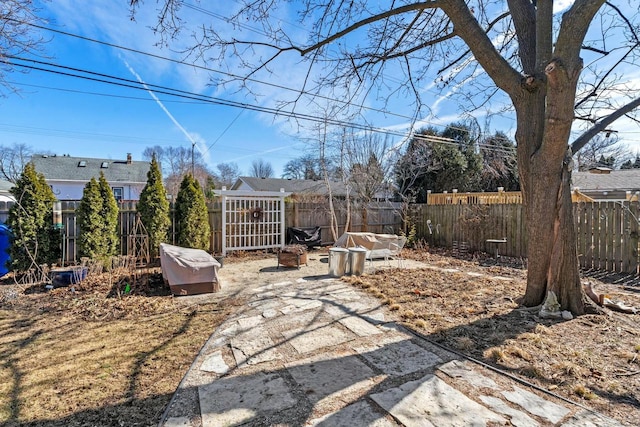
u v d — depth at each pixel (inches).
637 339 125.9
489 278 243.1
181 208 327.6
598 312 154.3
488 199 472.7
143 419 81.7
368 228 474.3
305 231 416.8
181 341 132.4
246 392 92.7
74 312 169.3
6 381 101.3
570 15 129.3
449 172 671.1
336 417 79.8
